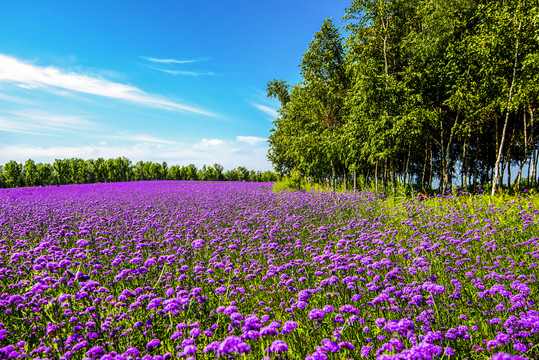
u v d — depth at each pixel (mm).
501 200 13164
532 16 14594
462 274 6168
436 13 20141
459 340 3826
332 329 4207
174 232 11211
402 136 19516
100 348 3539
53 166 75125
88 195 27344
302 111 25969
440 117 22562
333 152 23719
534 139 23219
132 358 3408
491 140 25422
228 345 2916
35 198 24094
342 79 26844
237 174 96875
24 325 4609
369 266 5961
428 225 10375
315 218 13273
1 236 10695
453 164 29281
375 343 3893
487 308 4711
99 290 5273
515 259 6898
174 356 3707
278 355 3533
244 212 15227
